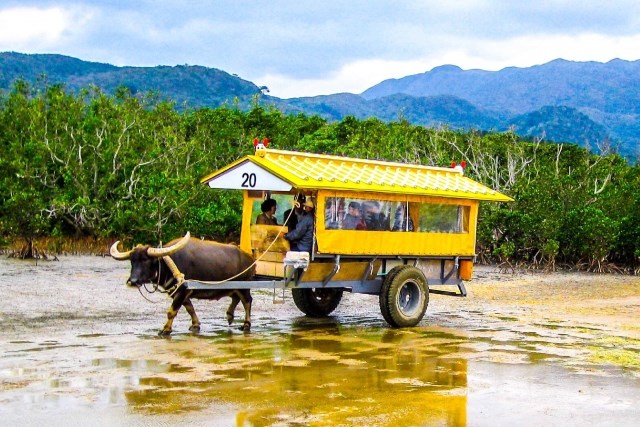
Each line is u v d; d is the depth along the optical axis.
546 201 28.77
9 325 12.88
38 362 10.16
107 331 12.66
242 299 13.34
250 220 14.19
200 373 9.82
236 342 12.09
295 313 15.62
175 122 36.75
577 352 11.91
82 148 29.41
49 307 14.84
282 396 8.84
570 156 43.84
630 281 24.55
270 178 12.92
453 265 15.06
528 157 40.28
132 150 29.31
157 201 26.59
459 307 17.34
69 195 27.39
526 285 22.56
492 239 28.83
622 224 28.38
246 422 7.82
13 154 29.00
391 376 10.02
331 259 13.42
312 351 11.57
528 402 8.94
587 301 18.95
